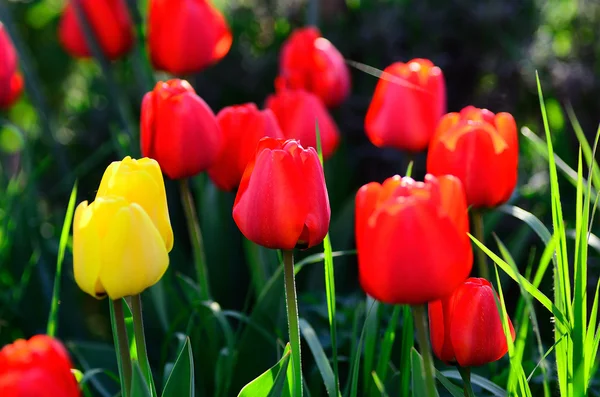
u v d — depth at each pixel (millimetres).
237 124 1280
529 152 1848
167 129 1245
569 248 1466
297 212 1087
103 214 1050
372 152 1932
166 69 1501
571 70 1924
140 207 1055
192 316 1304
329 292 1146
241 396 1131
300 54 1521
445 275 1021
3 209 1659
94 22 1669
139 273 1059
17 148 2451
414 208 1011
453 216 1043
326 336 1345
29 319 1579
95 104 2170
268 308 1324
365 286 1036
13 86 1619
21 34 2500
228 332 1265
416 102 1332
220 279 1532
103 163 2074
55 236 1738
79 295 1907
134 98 2105
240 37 2113
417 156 1896
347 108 1970
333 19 2025
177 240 1634
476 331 1077
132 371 1055
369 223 1021
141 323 1108
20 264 1638
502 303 1078
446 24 1970
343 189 1762
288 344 1128
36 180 1961
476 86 2002
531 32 1997
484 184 1186
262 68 2053
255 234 1098
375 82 1984
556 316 1097
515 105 1974
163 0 1474
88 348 1412
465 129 1179
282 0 2127
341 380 1339
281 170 1079
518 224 1663
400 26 1982
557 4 2195
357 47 1988
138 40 1829
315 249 1517
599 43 2037
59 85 2523
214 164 1292
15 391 973
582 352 1095
